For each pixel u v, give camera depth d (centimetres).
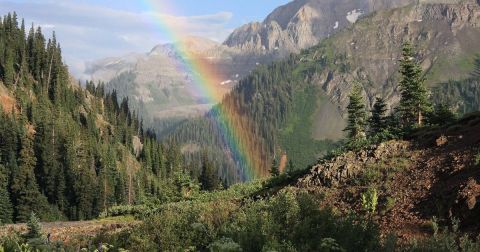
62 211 9625
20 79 13938
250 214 1235
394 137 2789
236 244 972
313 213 1201
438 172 2091
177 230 1384
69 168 10431
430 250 1046
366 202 2067
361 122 5472
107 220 4856
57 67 15112
